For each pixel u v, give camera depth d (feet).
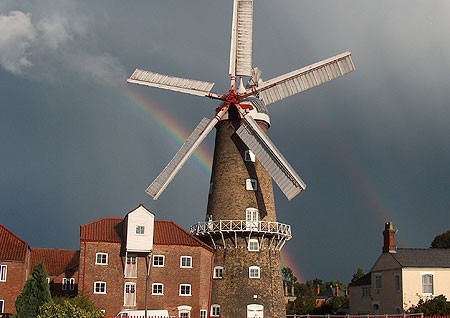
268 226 216.74
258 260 215.72
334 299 357.00
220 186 220.23
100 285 216.33
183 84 218.59
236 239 216.13
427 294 247.29
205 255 225.97
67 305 152.56
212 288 217.77
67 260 280.10
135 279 219.20
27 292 160.25
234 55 220.84
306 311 345.72
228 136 222.07
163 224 232.73
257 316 211.00
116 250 220.02
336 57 217.77
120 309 215.92
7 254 213.05
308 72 218.38
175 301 219.82
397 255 255.09
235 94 219.82
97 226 224.94
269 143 211.41
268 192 222.07
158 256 221.87
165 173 212.64
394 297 253.03
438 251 260.21
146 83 216.33
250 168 219.61
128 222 218.38
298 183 206.69
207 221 222.89
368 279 280.31
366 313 274.16
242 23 221.46
